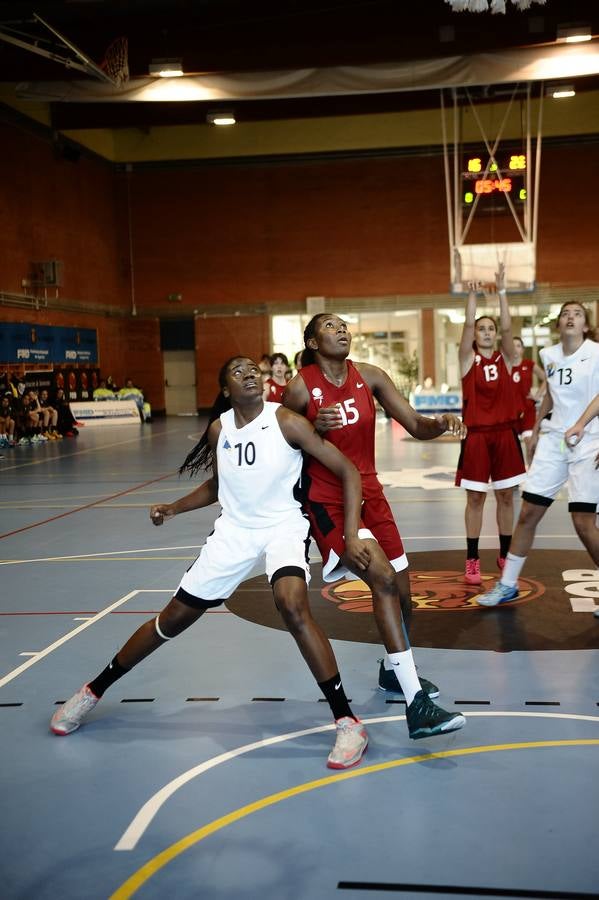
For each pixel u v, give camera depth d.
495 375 5.91
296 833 2.65
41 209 24.44
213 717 3.65
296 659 4.40
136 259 29.78
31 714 3.73
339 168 28.44
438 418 3.68
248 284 29.28
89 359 27.22
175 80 17.28
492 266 23.73
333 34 16.89
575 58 16.47
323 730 3.48
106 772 3.14
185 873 2.45
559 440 4.99
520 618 5.06
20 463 15.79
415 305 28.33
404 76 16.91
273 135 28.61
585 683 3.94
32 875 2.46
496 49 16.47
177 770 3.14
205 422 26.55
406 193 28.11
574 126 26.92
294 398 3.73
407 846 2.56
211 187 29.16
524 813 2.74
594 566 6.36
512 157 25.44
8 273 22.75
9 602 5.73
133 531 8.51
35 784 3.05
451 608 5.32
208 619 5.20
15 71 17.33
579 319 4.87
